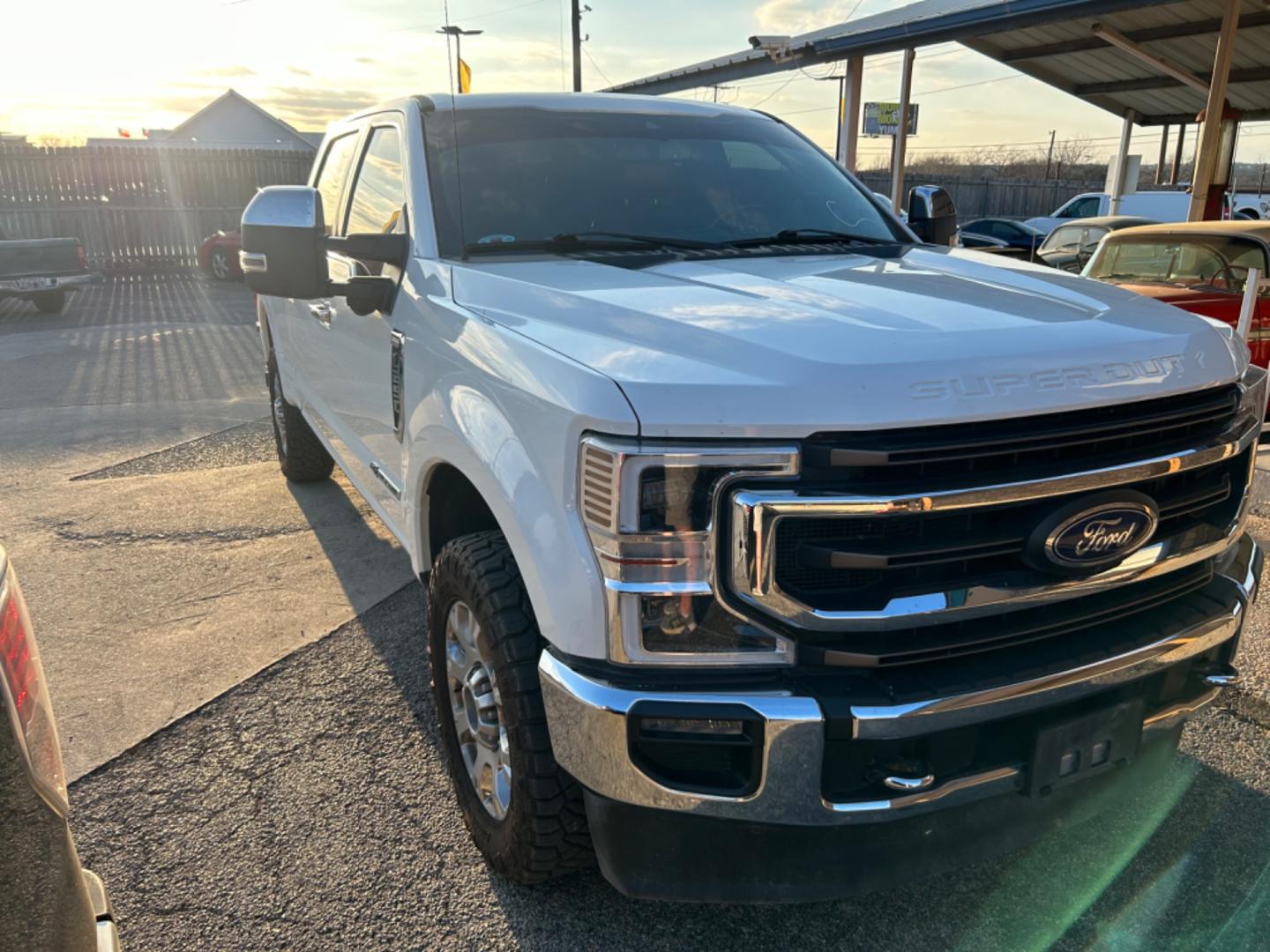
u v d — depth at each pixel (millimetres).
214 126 42031
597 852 2152
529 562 2109
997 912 2514
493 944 2414
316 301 4336
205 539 5293
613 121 3688
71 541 5266
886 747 2025
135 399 9172
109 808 2953
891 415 1843
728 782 1998
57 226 22766
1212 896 2545
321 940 2428
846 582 1956
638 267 2797
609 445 1895
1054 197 36812
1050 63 14773
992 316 2221
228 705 3551
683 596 1918
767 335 2049
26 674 1559
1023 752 2131
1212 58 13438
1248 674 3662
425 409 2723
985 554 1975
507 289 2590
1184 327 2328
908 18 12070
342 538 5285
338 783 3078
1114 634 2186
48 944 1478
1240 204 27781
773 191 3621
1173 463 2105
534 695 2264
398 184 3438
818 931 2461
